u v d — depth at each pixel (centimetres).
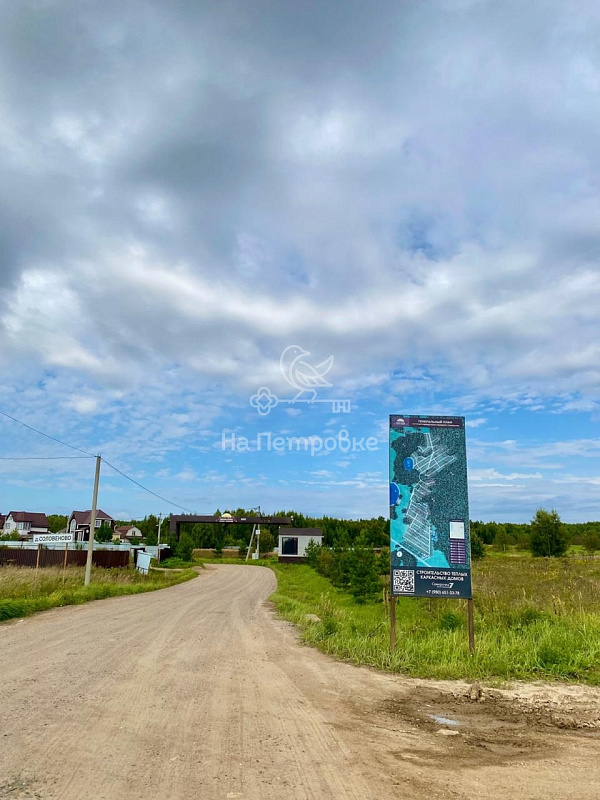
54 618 1534
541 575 3002
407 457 1009
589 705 697
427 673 862
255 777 432
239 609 1941
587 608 1455
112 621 1485
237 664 907
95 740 507
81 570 3281
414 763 478
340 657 997
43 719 565
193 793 399
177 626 1405
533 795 414
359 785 421
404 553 981
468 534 988
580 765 483
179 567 5900
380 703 692
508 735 573
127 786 409
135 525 11431
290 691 732
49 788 399
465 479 1003
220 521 7644
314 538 6856
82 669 828
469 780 441
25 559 4016
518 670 866
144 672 819
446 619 1193
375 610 1961
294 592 2911
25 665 851
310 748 504
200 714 605
